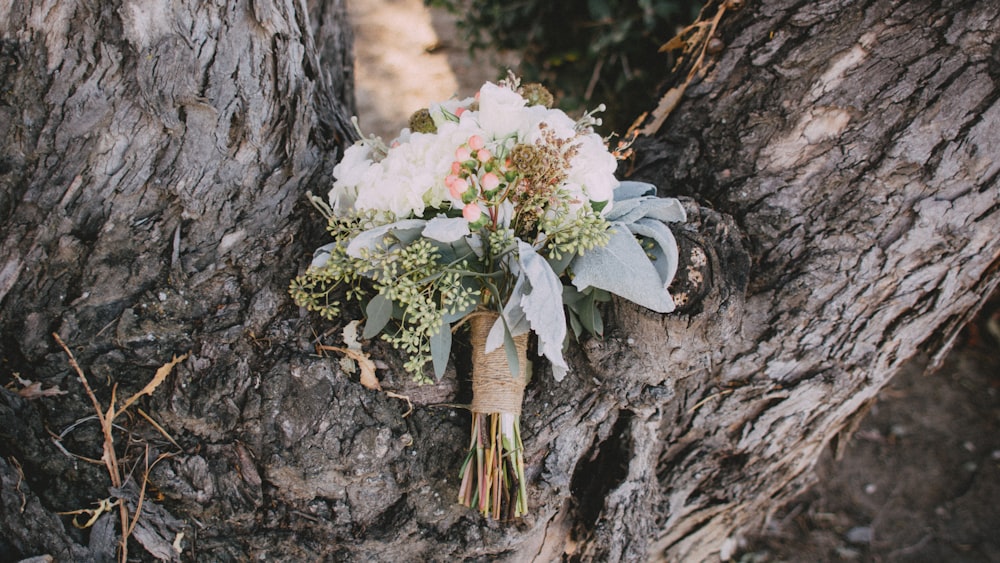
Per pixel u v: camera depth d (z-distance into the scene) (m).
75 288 0.92
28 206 0.90
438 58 2.40
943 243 0.97
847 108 0.97
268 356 0.93
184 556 0.93
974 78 0.94
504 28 1.79
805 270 0.98
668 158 1.06
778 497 1.21
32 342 0.92
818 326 1.00
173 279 0.94
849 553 1.70
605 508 1.02
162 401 0.92
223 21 0.89
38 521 0.88
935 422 1.97
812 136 0.98
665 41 1.59
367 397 0.93
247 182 0.95
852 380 1.04
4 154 0.89
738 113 1.02
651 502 1.06
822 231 0.98
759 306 0.99
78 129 0.89
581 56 1.72
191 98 0.90
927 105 0.95
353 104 1.41
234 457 0.92
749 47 1.03
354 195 0.91
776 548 1.70
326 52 1.28
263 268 0.96
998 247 0.99
